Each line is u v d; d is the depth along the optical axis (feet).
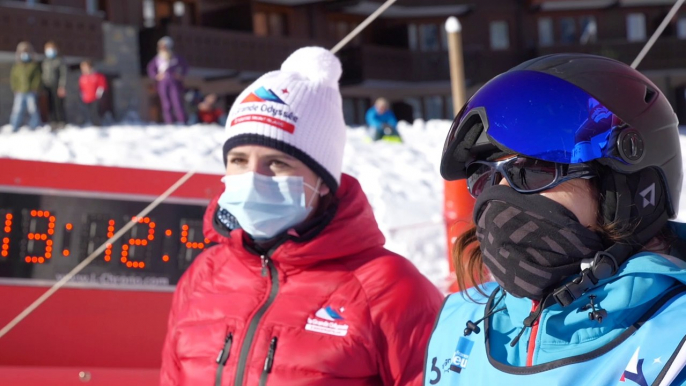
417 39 104.47
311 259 6.48
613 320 3.99
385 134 48.60
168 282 11.79
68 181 11.52
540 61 4.40
